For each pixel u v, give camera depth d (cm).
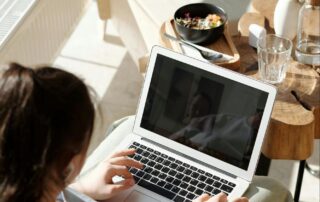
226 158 132
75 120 80
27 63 204
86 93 82
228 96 131
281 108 152
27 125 76
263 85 127
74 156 83
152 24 228
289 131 148
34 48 209
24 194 79
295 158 153
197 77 134
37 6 205
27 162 77
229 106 131
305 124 147
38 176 78
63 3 228
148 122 140
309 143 151
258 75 161
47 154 78
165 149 139
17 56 196
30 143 76
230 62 161
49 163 79
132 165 130
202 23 171
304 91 156
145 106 140
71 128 79
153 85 138
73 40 283
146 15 230
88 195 123
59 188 84
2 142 76
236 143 131
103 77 261
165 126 138
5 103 77
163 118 138
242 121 130
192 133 136
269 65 156
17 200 79
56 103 78
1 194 78
